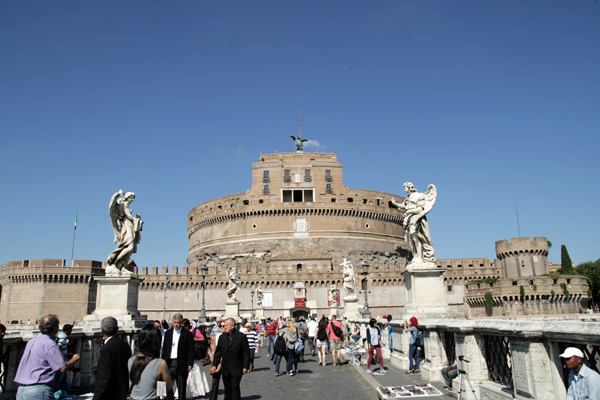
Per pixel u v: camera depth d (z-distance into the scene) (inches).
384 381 530.3
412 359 576.4
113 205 638.5
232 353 430.6
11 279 3021.7
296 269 3627.0
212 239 4330.7
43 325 311.4
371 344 611.2
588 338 245.6
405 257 4404.5
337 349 802.8
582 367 237.5
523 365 303.4
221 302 3496.6
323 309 3430.1
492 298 3014.3
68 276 3011.8
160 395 286.0
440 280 630.5
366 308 1393.9
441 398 417.4
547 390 287.4
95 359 520.1
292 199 4256.9
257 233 4109.3
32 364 301.4
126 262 649.6
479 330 373.7
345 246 4067.4
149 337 292.5
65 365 311.4
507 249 3572.8
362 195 4313.5
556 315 2559.1
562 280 2874.0
